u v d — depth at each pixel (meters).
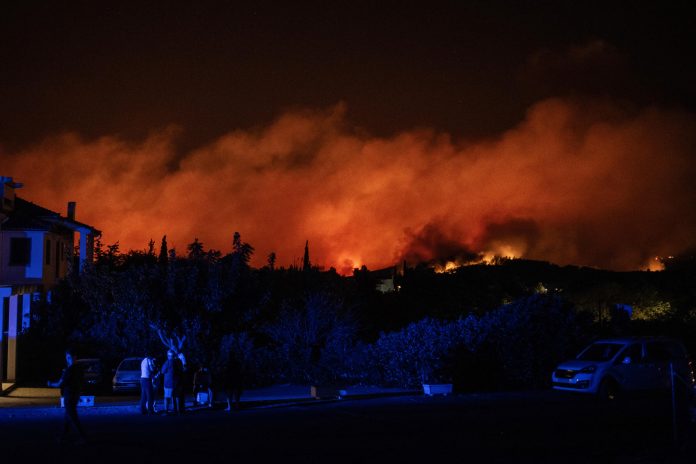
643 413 19.56
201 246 34.28
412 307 56.97
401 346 32.19
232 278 33.19
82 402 23.70
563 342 30.56
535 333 30.52
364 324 45.44
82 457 12.84
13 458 12.71
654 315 67.25
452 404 22.91
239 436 15.78
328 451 13.51
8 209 41.69
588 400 23.61
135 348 36.03
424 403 23.52
